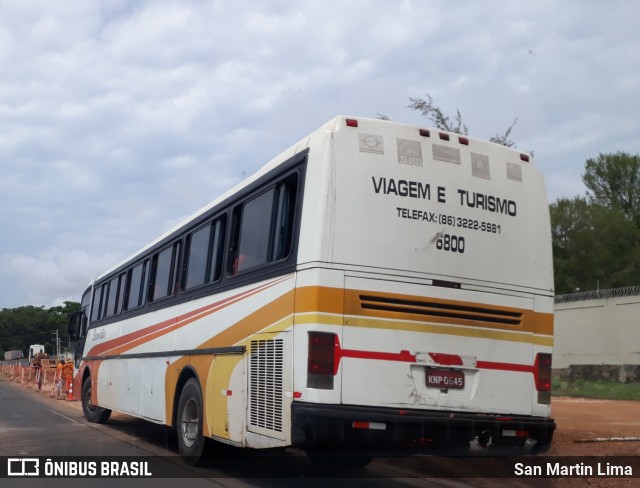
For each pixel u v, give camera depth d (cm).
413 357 696
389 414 670
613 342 2859
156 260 1217
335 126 710
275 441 703
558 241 4356
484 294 743
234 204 896
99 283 1648
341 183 696
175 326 1060
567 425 1204
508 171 787
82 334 1780
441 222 732
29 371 4344
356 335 677
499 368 739
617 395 2125
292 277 705
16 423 1617
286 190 760
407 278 704
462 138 765
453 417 696
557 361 3114
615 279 3981
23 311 11600
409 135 736
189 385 980
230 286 866
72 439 1313
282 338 711
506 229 771
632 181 4541
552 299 787
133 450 1155
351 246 688
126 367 1321
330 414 652
